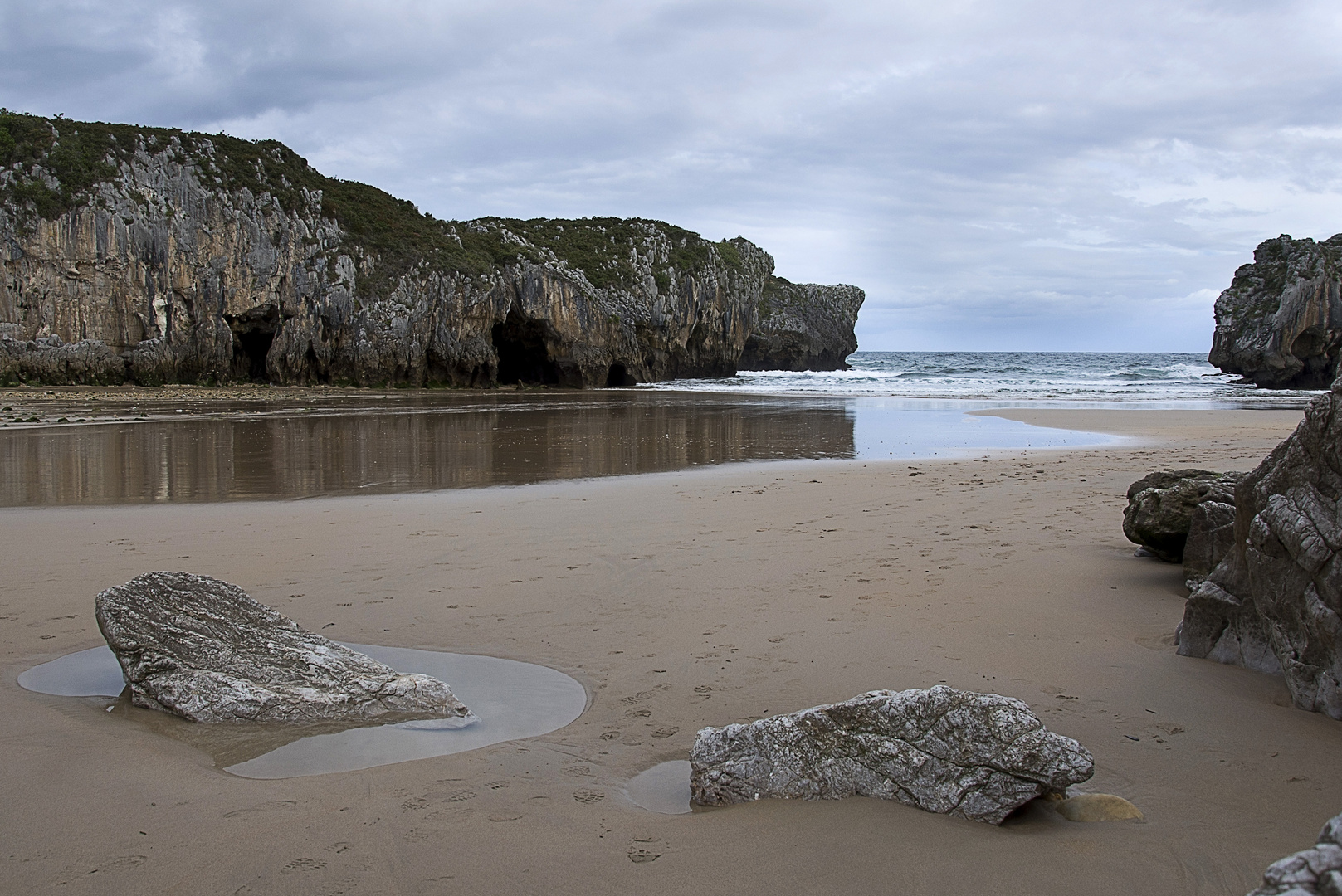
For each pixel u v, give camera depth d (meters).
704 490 11.92
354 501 11.05
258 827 3.31
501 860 3.06
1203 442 18.75
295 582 7.06
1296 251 54.69
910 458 15.98
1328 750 3.91
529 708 4.60
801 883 2.89
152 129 43.22
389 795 3.60
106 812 3.43
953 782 3.39
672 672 5.06
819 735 3.64
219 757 4.01
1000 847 3.11
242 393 37.03
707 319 66.38
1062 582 6.79
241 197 43.22
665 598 6.54
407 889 2.88
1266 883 2.13
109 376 38.44
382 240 48.41
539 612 6.23
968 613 6.03
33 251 37.03
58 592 6.74
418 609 6.33
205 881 2.94
